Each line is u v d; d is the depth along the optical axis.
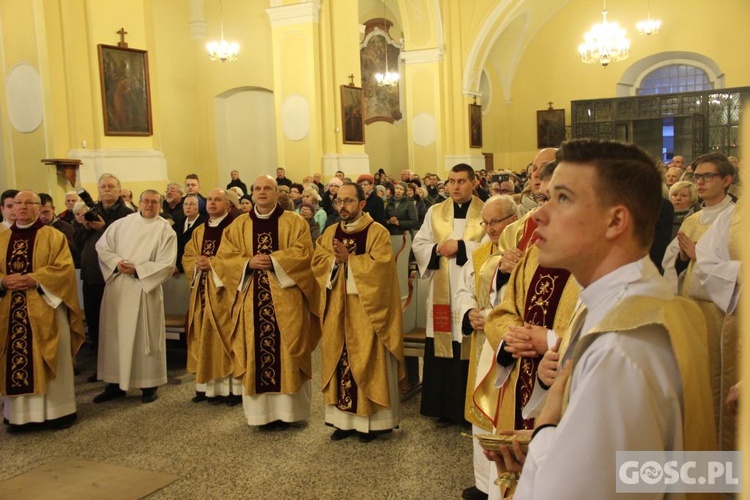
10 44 9.32
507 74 23.39
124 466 4.18
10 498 3.76
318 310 4.88
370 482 3.85
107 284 5.52
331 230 4.67
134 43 9.88
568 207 1.25
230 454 4.33
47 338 4.81
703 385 1.16
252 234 4.91
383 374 4.40
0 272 4.88
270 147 16.09
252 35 15.64
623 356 1.11
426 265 4.62
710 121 20.38
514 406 2.67
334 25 12.88
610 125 21.77
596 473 1.07
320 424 4.86
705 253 3.27
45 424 4.94
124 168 9.62
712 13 20.58
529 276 2.69
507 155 23.75
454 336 4.59
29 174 9.36
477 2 19.44
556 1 22.19
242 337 4.75
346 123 13.17
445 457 4.18
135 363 5.46
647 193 1.23
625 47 17.19
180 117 15.70
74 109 9.16
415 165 20.00
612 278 1.25
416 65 19.62
